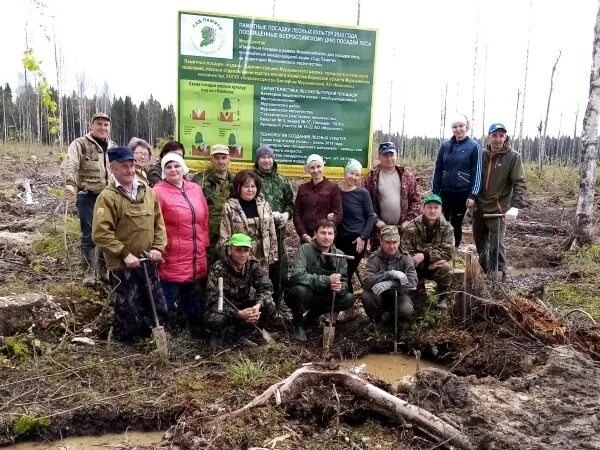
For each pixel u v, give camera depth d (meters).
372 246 6.70
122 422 4.05
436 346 5.55
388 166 6.53
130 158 4.82
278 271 5.94
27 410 4.01
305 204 6.15
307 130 6.93
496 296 6.04
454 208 7.17
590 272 8.30
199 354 5.12
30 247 8.17
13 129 37.56
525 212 13.59
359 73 6.95
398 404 3.91
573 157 31.23
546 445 3.59
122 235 4.91
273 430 3.73
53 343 5.17
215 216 5.77
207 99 6.62
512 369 4.99
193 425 3.78
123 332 5.11
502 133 6.79
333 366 4.49
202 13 6.45
